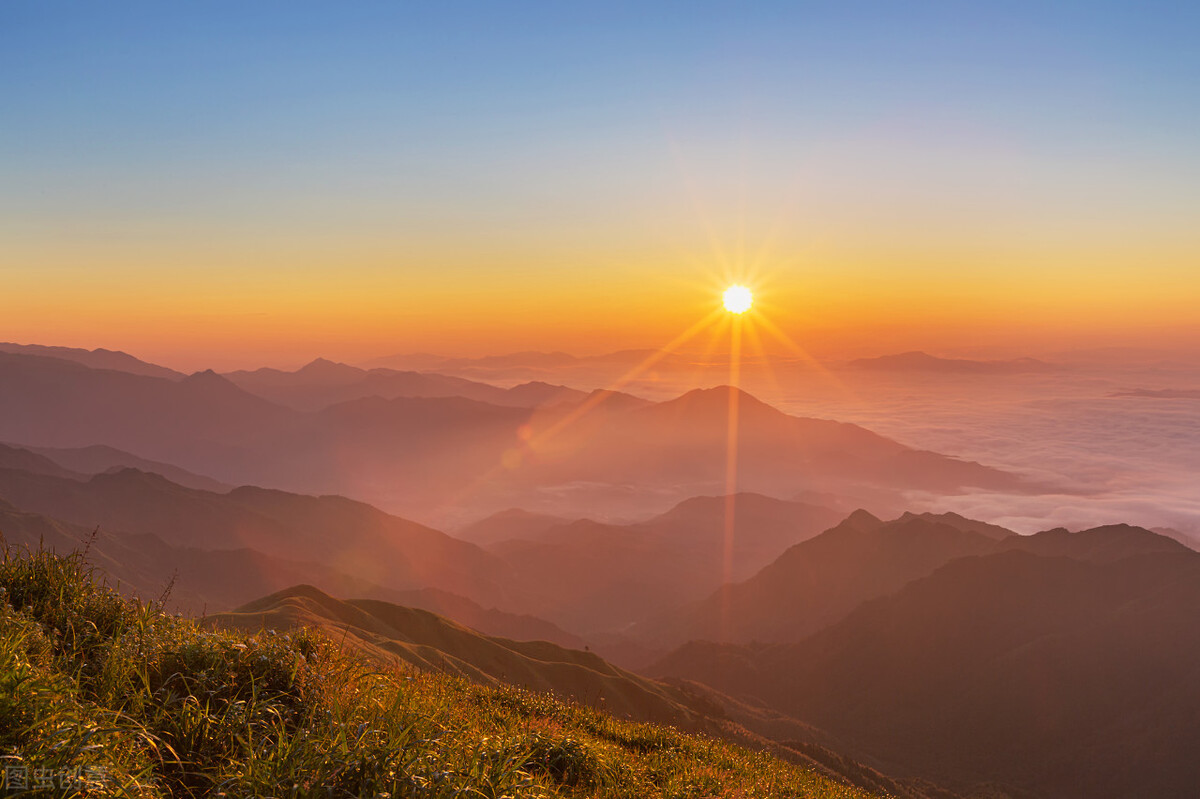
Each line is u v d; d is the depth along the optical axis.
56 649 6.61
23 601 7.21
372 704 6.89
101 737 4.85
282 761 5.24
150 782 4.86
